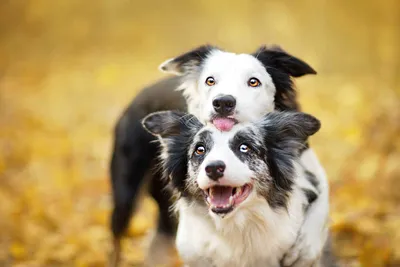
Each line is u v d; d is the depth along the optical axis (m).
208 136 5.01
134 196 6.72
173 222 6.50
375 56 16.80
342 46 17.66
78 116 13.42
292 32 19.34
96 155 10.91
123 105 14.16
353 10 18.77
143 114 6.48
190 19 22.70
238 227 5.18
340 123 11.50
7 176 9.91
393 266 6.95
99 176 9.91
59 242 7.77
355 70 16.28
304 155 5.69
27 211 8.62
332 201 8.12
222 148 4.92
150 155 6.51
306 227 5.41
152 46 20.77
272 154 5.13
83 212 8.63
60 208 8.73
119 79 16.78
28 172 10.16
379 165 8.84
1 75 17.84
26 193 9.13
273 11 20.72
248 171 4.94
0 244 7.81
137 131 6.53
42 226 8.27
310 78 15.68
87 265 7.29
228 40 19.88
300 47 18.23
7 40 21.81
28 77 17.52
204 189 4.98
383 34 17.41
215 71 5.58
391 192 8.25
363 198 8.20
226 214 4.91
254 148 5.02
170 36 21.59
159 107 6.33
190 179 5.12
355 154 9.51
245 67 5.55
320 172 5.79
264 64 5.70
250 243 5.26
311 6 19.81
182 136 5.29
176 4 23.44
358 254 7.02
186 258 5.38
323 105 12.91
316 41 18.34
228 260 5.30
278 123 5.18
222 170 4.77
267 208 5.15
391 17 17.89
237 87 5.42
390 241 7.16
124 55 19.94
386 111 10.74
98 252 7.49
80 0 23.66
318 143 10.47
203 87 5.65
